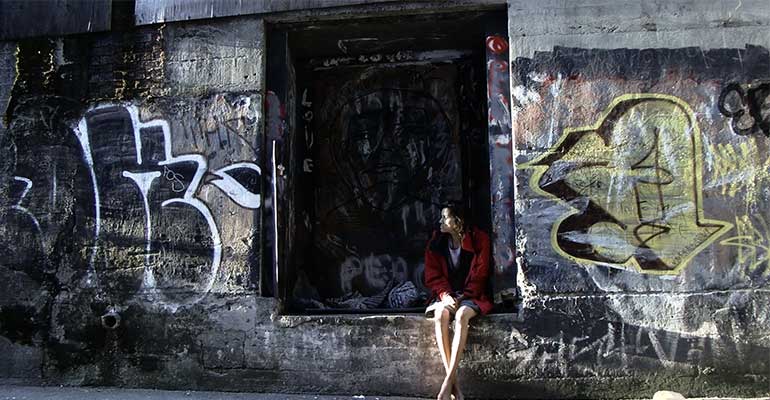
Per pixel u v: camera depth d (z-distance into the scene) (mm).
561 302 4664
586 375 4621
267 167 5094
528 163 4773
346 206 5773
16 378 5137
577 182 4727
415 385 4738
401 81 5809
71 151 5258
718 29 4730
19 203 5270
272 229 5016
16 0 5402
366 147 5812
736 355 4539
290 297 5238
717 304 4574
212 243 5023
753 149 4648
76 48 5320
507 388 4672
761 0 4715
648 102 4734
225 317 4953
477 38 5422
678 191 4664
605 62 4781
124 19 5266
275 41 5215
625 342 4609
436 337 4645
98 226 5168
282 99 5156
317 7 5027
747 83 4684
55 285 5168
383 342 4785
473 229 4938
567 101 4785
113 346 5062
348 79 5824
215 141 5098
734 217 4617
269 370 4879
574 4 4844
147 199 5137
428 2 4938
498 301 4812
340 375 4812
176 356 4984
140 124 5203
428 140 5762
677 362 4570
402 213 5742
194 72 5172
